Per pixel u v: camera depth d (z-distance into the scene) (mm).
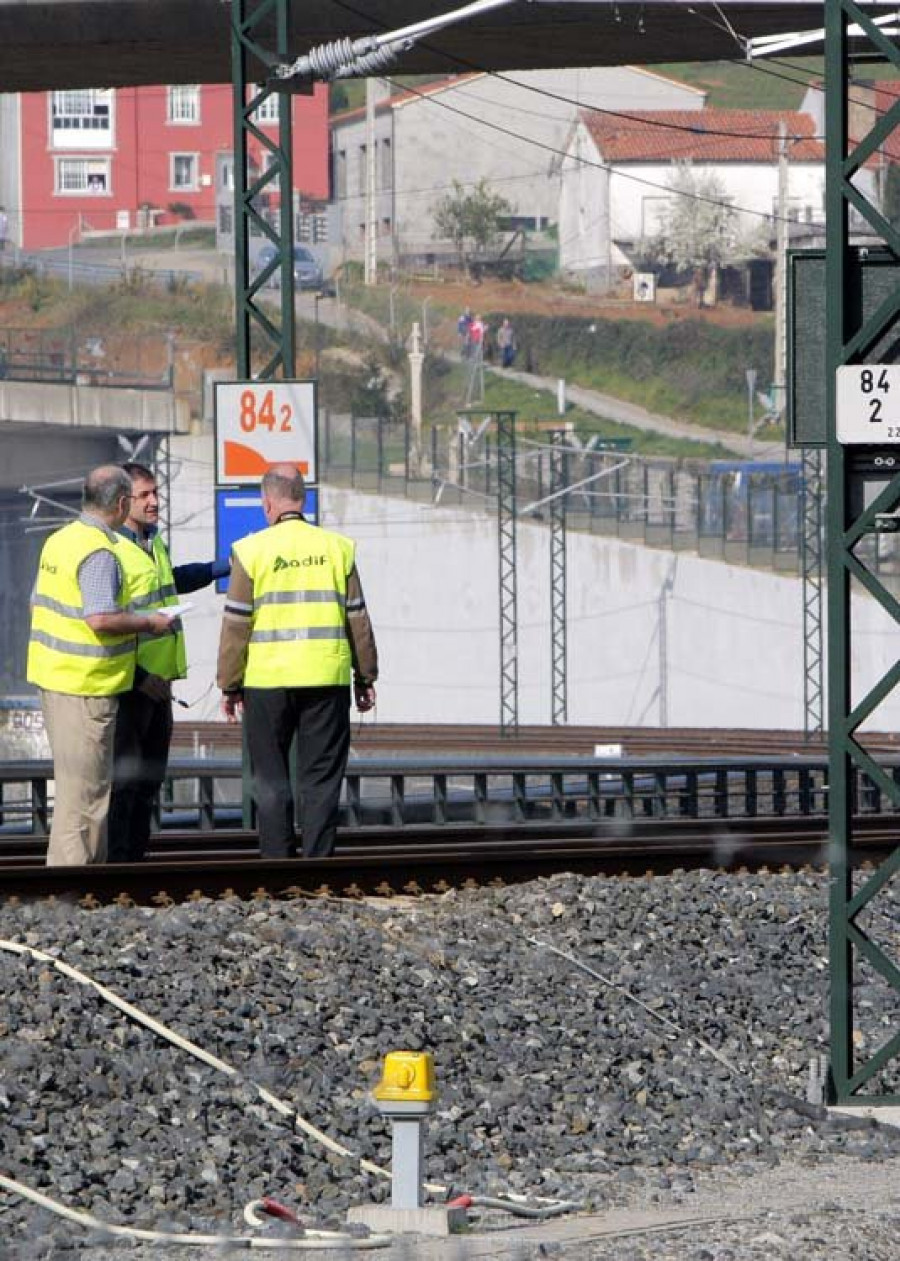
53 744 43719
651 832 70500
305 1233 24391
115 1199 25531
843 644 32812
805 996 42875
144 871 42594
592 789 85688
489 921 43438
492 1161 29062
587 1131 31391
